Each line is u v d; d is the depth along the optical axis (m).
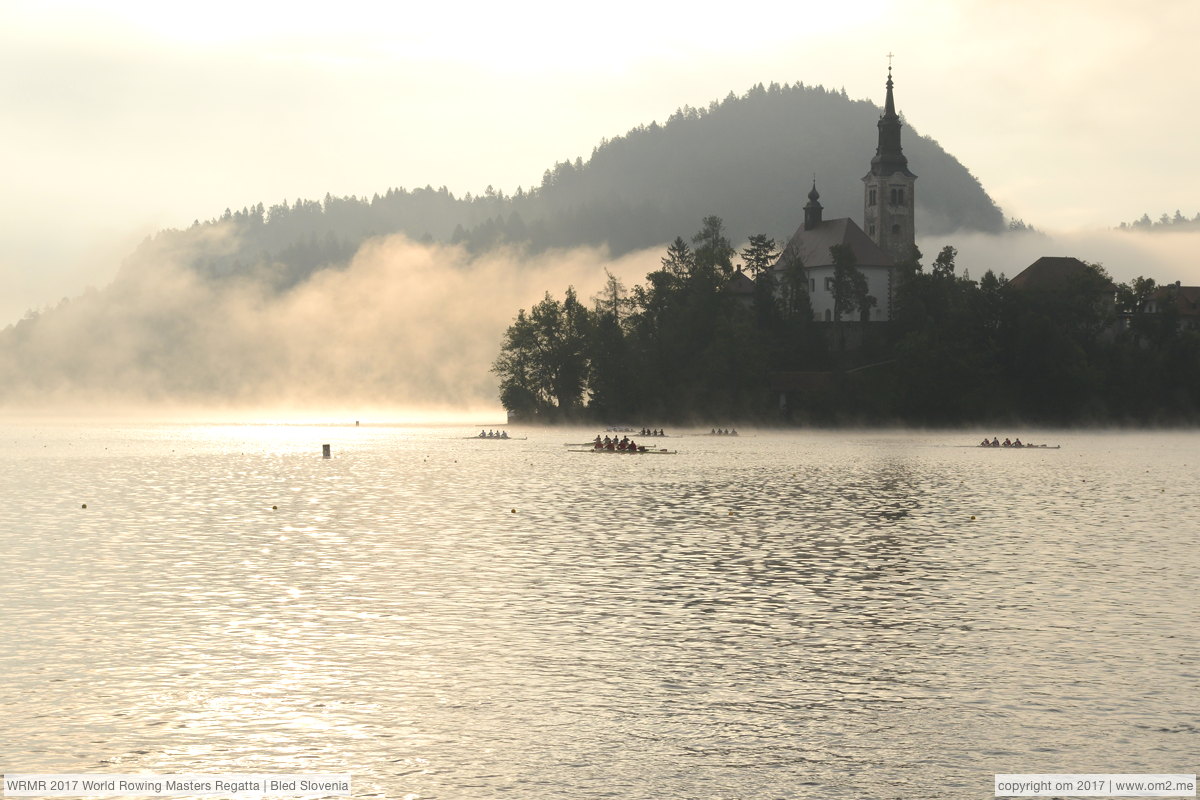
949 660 62.25
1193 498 158.00
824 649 64.75
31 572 90.06
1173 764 46.75
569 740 49.59
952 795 43.91
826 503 149.38
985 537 113.19
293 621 71.56
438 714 52.94
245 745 48.97
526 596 80.00
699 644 65.75
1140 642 66.25
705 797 43.62
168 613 73.88
